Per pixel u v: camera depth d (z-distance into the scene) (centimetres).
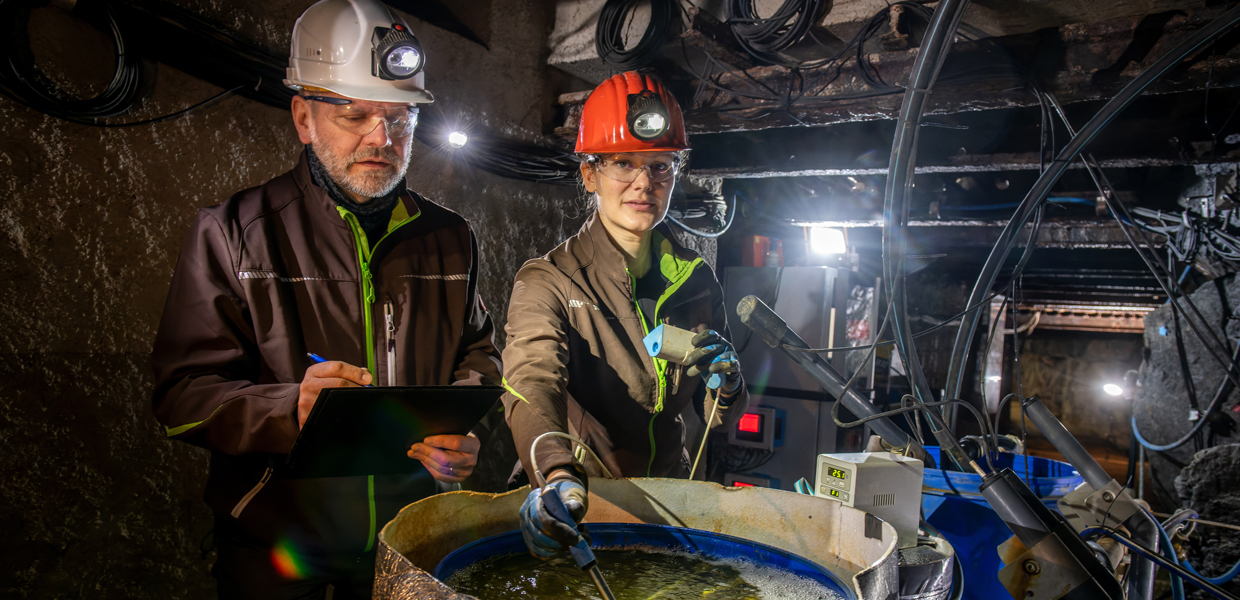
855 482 107
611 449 155
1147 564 136
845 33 252
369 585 140
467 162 274
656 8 261
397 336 138
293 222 133
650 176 147
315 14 133
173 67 182
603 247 156
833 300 400
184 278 125
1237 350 380
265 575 126
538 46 310
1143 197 382
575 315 150
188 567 189
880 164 325
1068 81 211
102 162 171
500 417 151
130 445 177
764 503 103
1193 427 440
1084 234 501
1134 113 272
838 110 257
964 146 312
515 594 81
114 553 175
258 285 126
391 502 138
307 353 130
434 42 259
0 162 153
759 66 265
